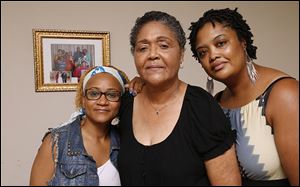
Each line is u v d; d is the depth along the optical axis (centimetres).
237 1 249
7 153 217
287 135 98
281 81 104
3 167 216
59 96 223
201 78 237
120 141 112
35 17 217
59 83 222
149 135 106
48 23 219
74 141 110
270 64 257
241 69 112
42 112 221
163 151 98
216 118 98
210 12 114
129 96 119
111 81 112
